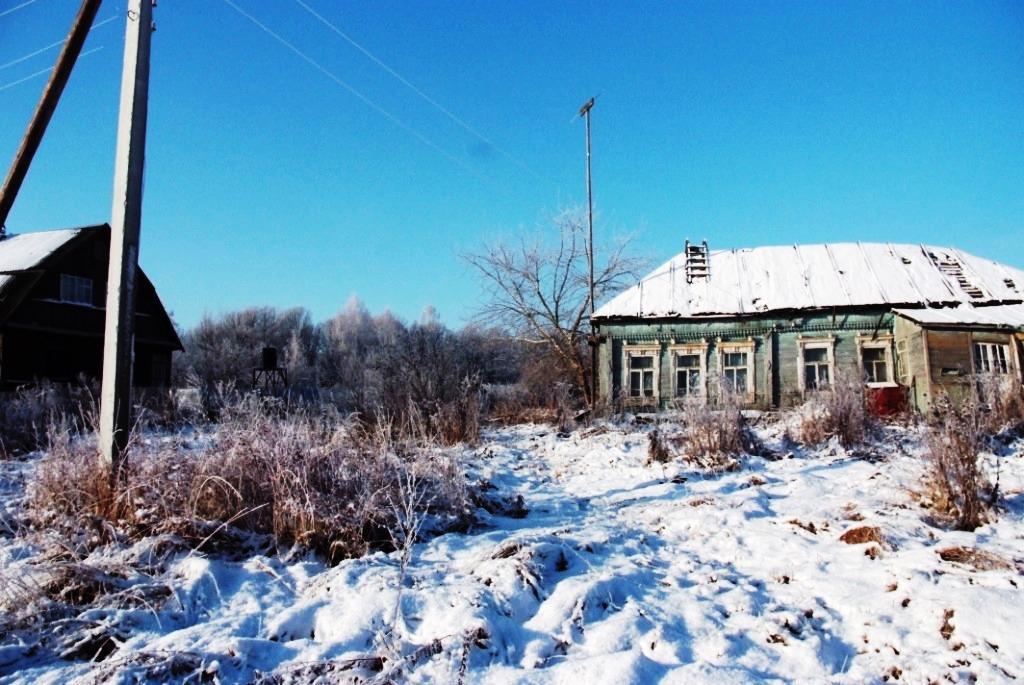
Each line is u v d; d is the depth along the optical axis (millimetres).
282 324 72500
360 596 4363
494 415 18406
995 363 17594
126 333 6840
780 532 6398
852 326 20688
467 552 5754
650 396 22000
